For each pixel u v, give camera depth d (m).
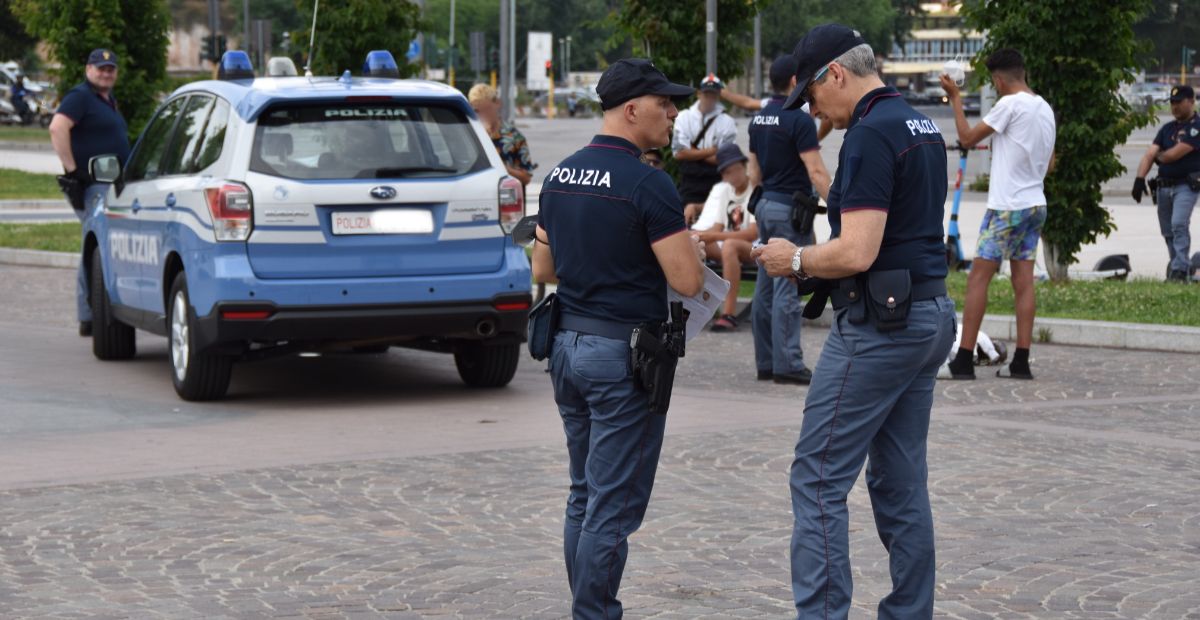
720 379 12.23
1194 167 18.20
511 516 7.84
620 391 5.53
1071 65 17.47
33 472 8.91
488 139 11.38
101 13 28.17
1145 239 24.20
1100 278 18.19
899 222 5.36
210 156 11.12
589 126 74.56
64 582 6.71
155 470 8.95
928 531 5.64
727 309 15.02
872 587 6.61
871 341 5.39
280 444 9.73
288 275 10.73
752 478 8.63
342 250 10.77
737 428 10.09
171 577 6.79
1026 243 11.94
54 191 34.84
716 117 16.78
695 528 7.55
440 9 129.62
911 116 5.38
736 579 6.70
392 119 11.10
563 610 6.28
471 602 6.39
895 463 5.63
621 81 5.54
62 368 12.88
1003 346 12.91
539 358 5.71
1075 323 14.15
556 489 8.45
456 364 12.39
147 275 11.96
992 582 6.61
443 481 8.64
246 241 10.63
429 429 10.23
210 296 10.73
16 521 7.77
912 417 5.60
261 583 6.68
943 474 8.67
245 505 8.09
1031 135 11.69
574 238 5.55
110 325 13.16
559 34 141.25
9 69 70.25
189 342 11.04
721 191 15.37
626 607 6.30
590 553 5.62
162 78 29.12
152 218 11.77
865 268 5.27
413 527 7.62
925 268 5.40
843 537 5.46
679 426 10.16
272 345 11.20
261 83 11.37
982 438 9.70
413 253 10.91
